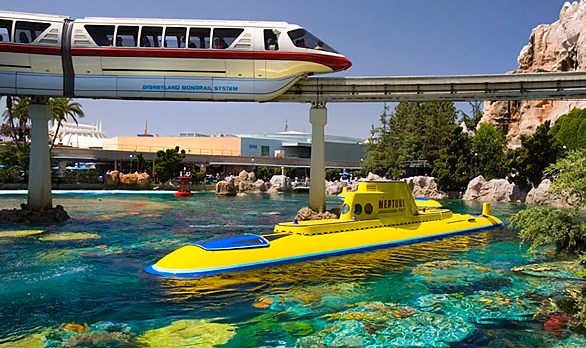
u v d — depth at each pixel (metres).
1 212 24.36
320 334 8.32
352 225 17.22
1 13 20.73
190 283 11.73
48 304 10.10
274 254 13.96
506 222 26.50
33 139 24.30
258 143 90.56
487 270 13.64
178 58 21.70
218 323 8.91
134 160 70.12
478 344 7.86
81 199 43.75
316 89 24.62
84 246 17.73
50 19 21.17
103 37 21.38
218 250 13.35
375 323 8.91
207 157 77.12
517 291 11.26
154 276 12.50
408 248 17.08
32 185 24.59
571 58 61.69
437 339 8.07
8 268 13.67
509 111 70.00
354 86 24.58
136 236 20.70
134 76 21.94
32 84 21.56
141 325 8.77
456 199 49.44
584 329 8.57
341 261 14.53
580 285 11.87
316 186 25.09
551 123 61.09
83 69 21.59
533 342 7.92
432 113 71.69
